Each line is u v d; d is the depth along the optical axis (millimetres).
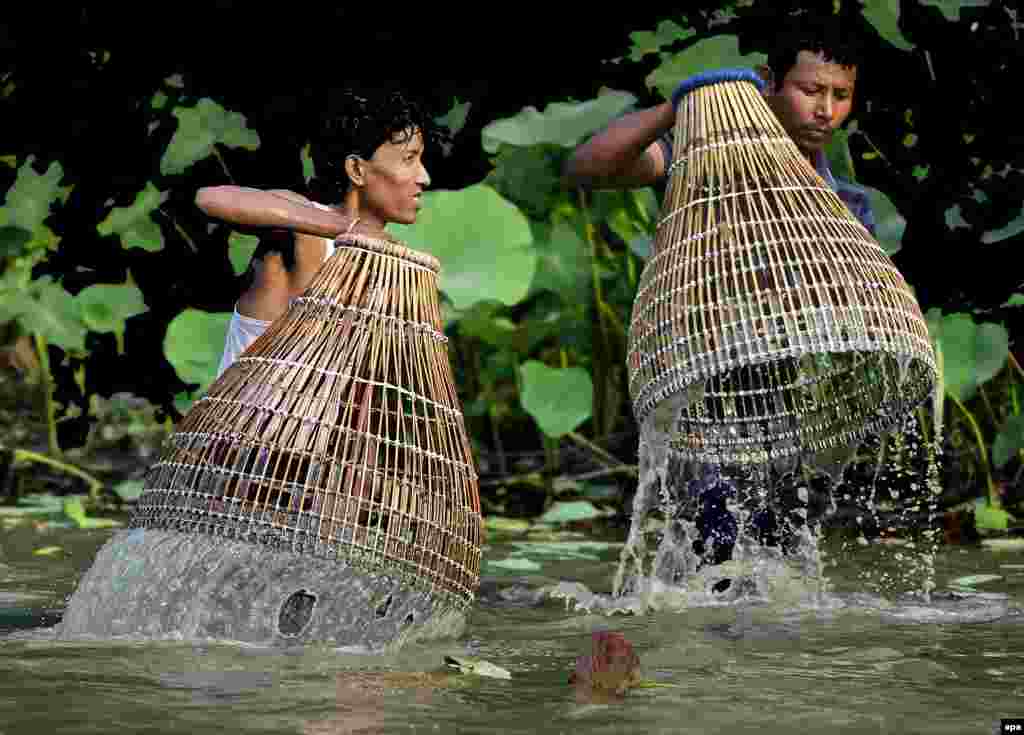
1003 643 8555
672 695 6969
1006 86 13656
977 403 16953
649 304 9805
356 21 13117
